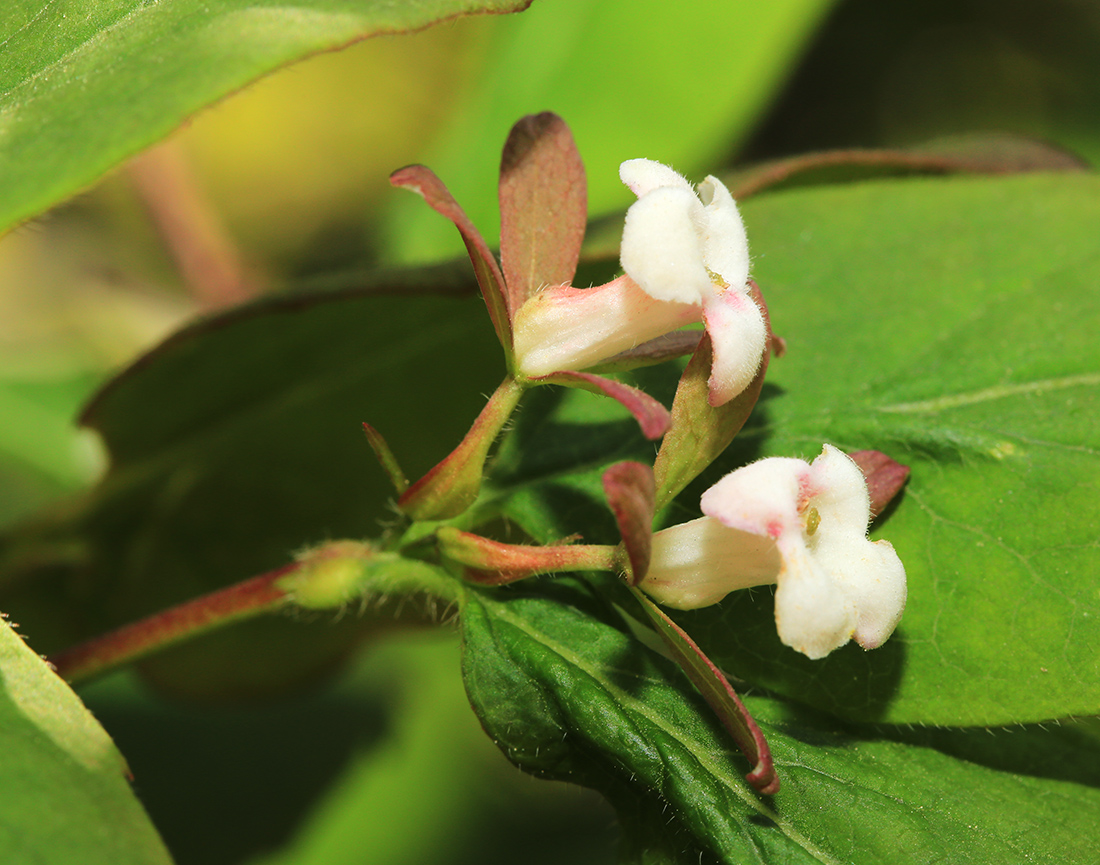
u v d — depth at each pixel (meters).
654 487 0.14
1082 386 0.16
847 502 0.15
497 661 0.15
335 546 0.16
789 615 0.14
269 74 0.14
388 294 0.16
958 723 0.15
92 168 0.14
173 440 0.18
